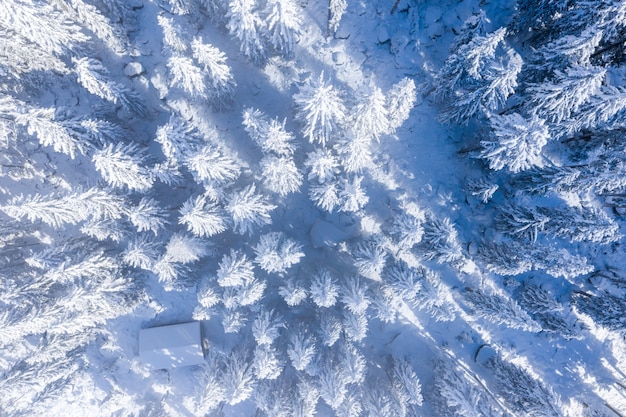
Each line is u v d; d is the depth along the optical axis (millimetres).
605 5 15195
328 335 22094
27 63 21484
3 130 22031
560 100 16125
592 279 24578
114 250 24547
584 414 25688
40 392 25000
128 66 25422
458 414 23094
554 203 23656
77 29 20688
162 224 21828
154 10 25672
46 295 21953
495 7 24062
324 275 22656
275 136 19094
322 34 25562
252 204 20438
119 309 24094
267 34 21359
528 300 24141
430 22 24875
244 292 20922
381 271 23172
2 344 24812
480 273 25562
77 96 25438
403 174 25672
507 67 16078
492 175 24125
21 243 24250
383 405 22516
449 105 22328
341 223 25734
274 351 23000
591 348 25797
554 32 19406
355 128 20234
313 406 22672
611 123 18375
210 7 23266
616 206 23453
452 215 25406
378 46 25406
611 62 18438
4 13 17312
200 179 20297
